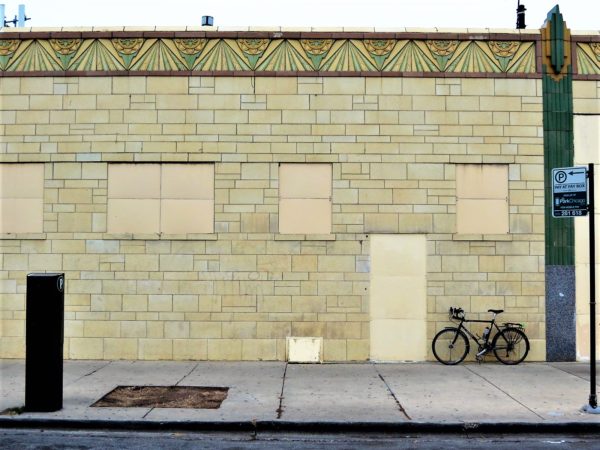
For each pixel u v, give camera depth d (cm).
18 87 1233
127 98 1226
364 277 1212
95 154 1224
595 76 1243
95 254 1216
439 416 830
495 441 770
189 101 1226
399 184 1221
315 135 1223
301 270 1211
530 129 1232
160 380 1033
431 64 1234
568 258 1221
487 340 1177
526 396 944
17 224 1224
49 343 842
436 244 1217
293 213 1216
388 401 910
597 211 1231
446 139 1227
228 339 1203
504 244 1220
